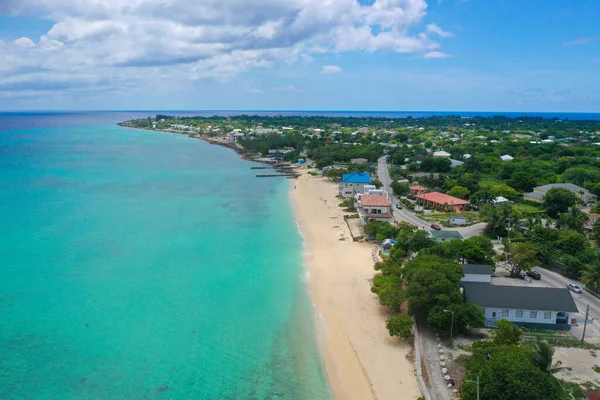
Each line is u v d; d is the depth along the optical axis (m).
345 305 59.91
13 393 40.66
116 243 82.81
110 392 41.38
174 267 71.88
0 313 55.19
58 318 54.50
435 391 40.78
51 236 85.69
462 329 50.91
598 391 39.72
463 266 64.00
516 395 34.25
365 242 85.69
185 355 47.75
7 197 118.50
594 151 196.75
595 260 64.75
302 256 78.12
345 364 46.88
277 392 42.19
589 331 51.47
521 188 130.75
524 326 52.44
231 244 84.00
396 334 49.16
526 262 66.56
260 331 53.09
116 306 58.09
